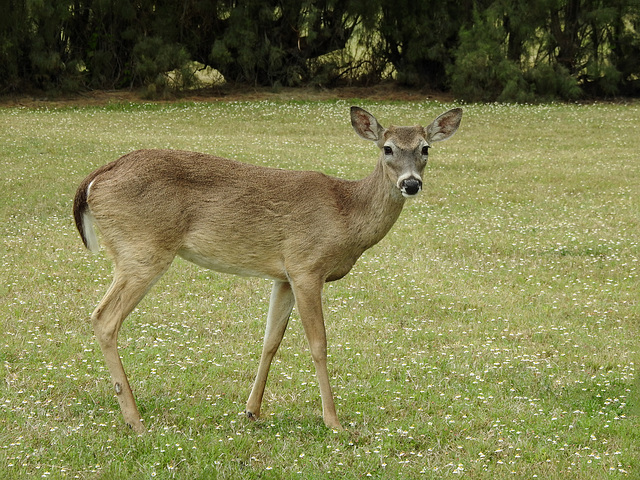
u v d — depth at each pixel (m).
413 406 6.87
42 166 16.95
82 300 9.39
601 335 8.92
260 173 6.51
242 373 7.49
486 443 6.12
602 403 7.04
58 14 27.34
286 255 6.38
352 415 6.66
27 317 8.70
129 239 6.29
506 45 30.19
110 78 30.20
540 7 28.62
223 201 6.38
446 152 20.81
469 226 14.05
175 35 29.97
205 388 7.11
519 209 15.39
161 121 24.38
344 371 7.64
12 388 6.82
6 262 10.82
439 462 5.83
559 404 6.98
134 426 6.20
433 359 8.02
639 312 9.74
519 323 9.27
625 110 27.27
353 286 10.52
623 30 30.14
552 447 6.06
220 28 30.77
